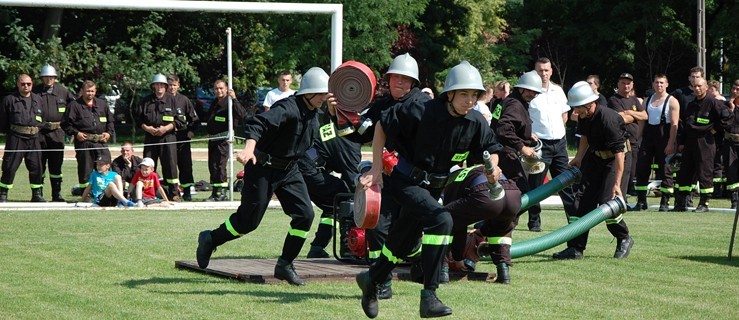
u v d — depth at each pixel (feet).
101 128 61.21
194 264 31.53
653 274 31.76
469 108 22.56
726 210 56.80
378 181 22.94
